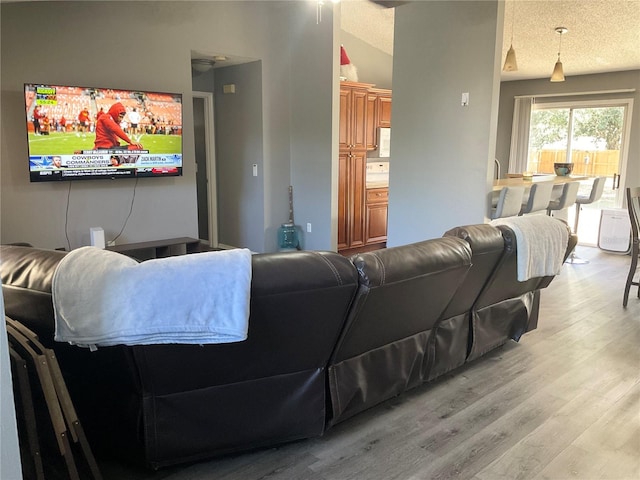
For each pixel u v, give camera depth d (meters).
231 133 6.25
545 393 2.79
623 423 2.49
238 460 2.18
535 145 8.16
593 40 5.95
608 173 7.39
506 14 5.53
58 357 2.03
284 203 6.14
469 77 4.65
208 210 6.69
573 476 2.08
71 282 1.70
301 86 5.84
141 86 4.90
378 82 7.94
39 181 4.24
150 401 1.91
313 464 2.15
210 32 5.29
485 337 3.10
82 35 4.49
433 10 4.86
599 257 6.30
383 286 2.02
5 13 4.07
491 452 2.24
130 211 4.99
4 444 1.02
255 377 2.04
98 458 2.18
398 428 2.43
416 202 5.24
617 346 3.46
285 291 1.81
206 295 1.70
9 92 4.18
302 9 5.70
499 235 2.76
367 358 2.37
